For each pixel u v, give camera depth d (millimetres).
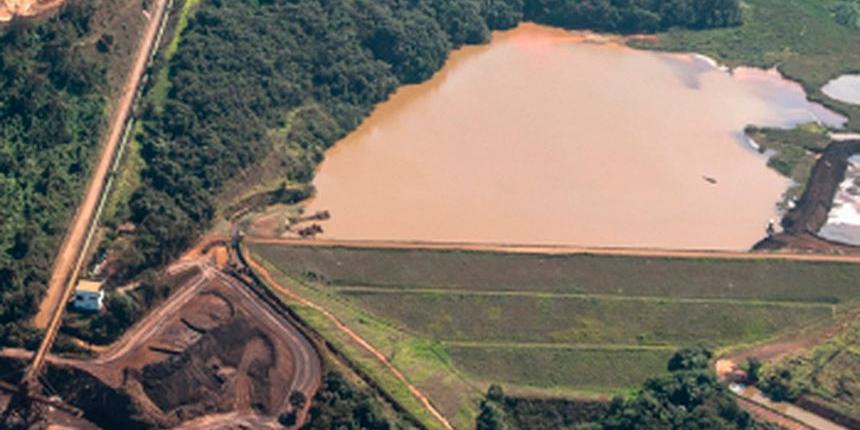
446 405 156875
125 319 157625
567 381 165125
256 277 173000
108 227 174500
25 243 163375
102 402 146625
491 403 155875
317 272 179500
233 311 164125
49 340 153875
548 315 175625
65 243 169875
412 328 172125
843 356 170375
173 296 166625
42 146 178125
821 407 160000
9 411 144875
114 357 153125
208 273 172750
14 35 184000
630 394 163125
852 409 159625
